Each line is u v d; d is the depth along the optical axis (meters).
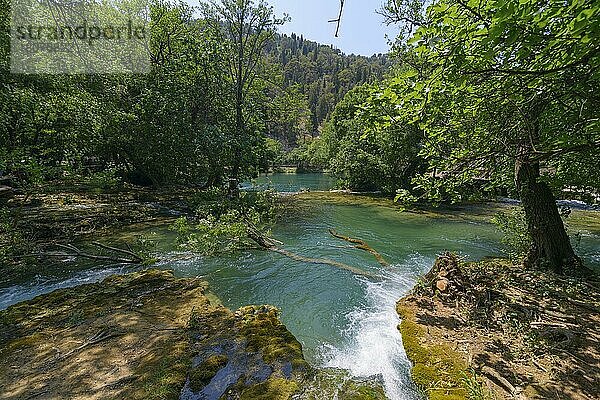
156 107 19.00
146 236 12.08
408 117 5.20
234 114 22.14
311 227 14.34
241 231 10.70
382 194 24.78
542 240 8.24
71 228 12.05
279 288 7.92
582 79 3.98
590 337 5.26
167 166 19.73
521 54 3.22
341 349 5.43
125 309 6.57
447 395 4.18
